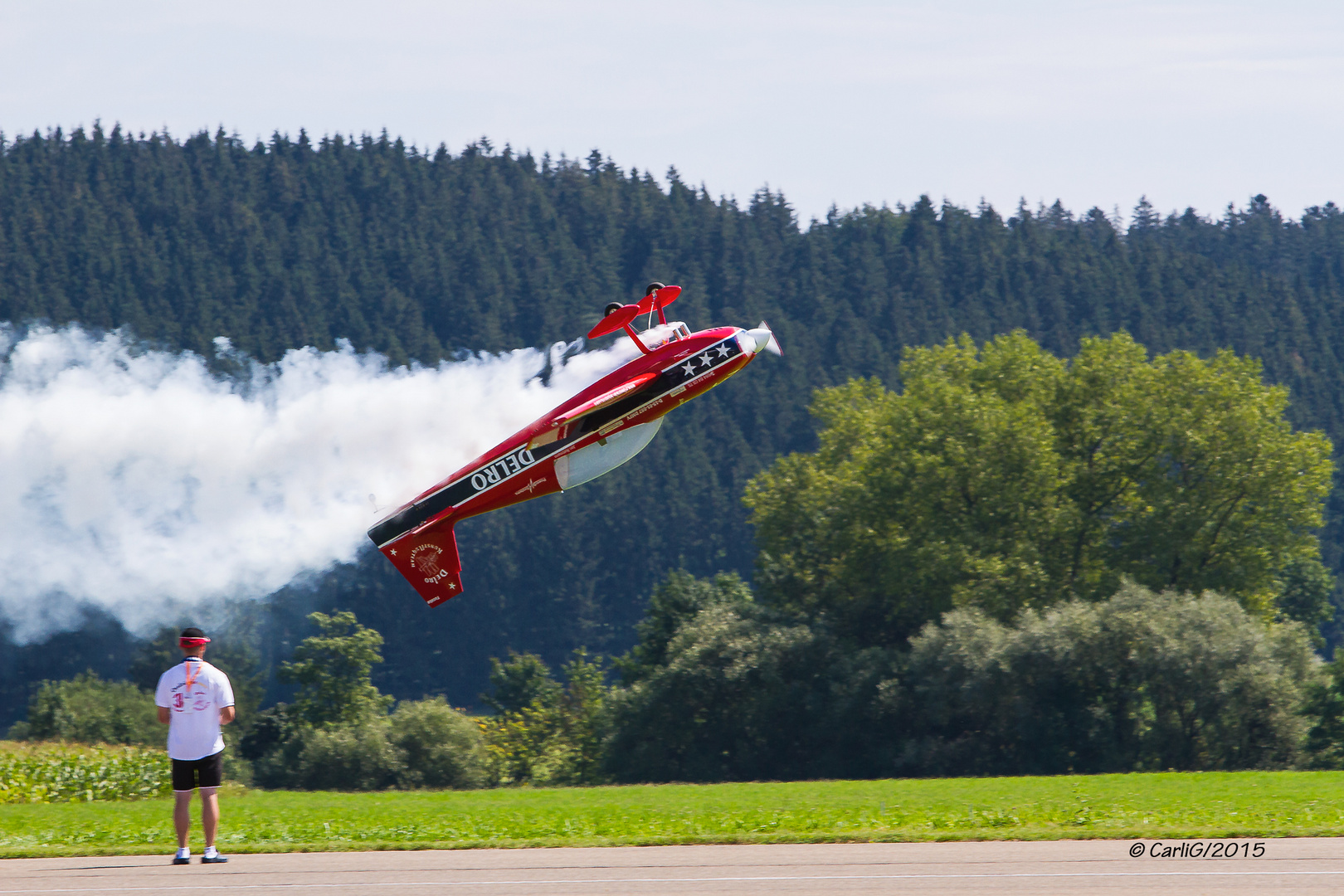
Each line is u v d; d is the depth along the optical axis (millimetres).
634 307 48500
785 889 26125
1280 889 25750
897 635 132250
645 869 28328
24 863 29828
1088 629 102500
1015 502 125688
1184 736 102500
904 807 40844
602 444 49250
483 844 31609
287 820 38812
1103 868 27797
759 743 118750
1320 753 100500
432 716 130000
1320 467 127750
